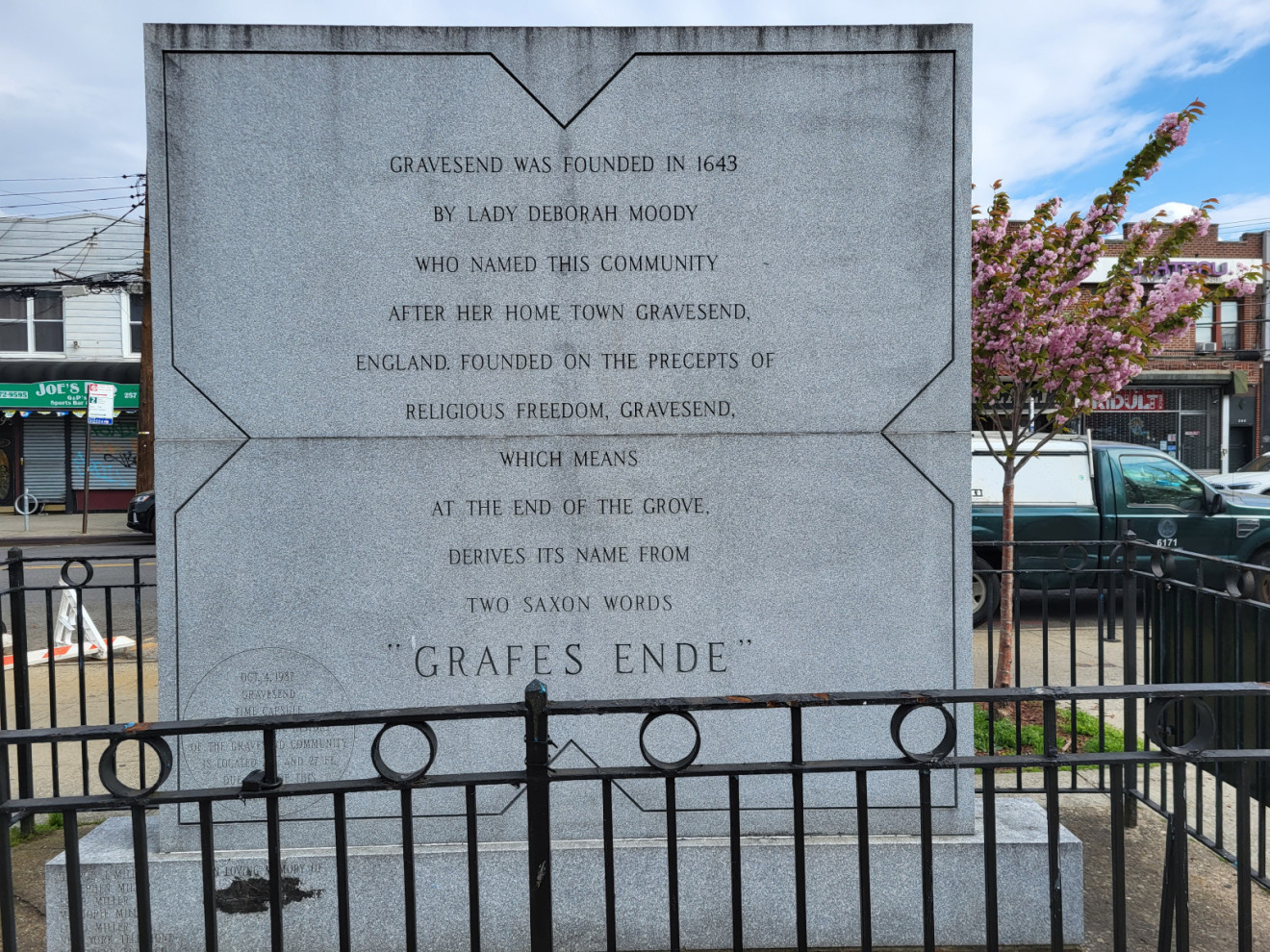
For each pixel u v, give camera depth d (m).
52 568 13.38
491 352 3.30
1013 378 5.93
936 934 3.20
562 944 3.21
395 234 3.27
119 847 3.24
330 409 3.27
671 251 3.32
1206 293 5.74
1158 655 4.36
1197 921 3.29
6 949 2.04
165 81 3.20
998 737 5.46
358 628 3.29
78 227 21.81
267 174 3.23
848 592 3.35
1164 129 5.20
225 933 3.13
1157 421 25.59
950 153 3.30
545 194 3.29
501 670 3.32
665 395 3.33
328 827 3.27
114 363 21.95
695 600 3.34
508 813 3.29
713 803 3.33
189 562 3.25
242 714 3.26
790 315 3.33
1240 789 2.19
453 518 3.30
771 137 3.31
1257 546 8.86
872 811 3.33
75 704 6.23
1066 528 8.70
